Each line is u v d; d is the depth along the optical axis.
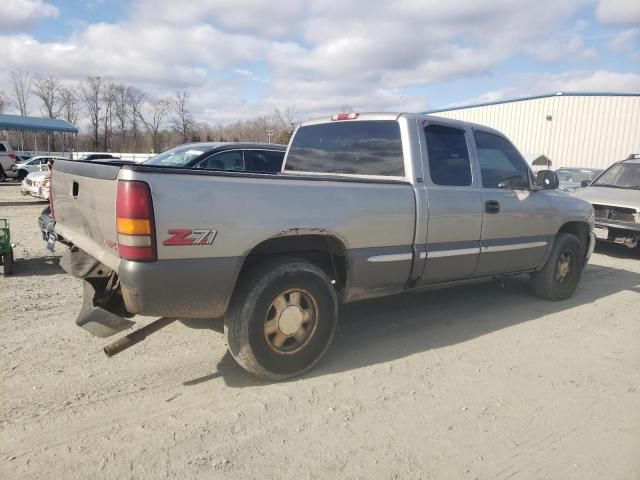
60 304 5.16
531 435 3.02
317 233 3.56
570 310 5.58
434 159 4.41
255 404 3.26
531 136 31.70
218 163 7.73
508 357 4.18
